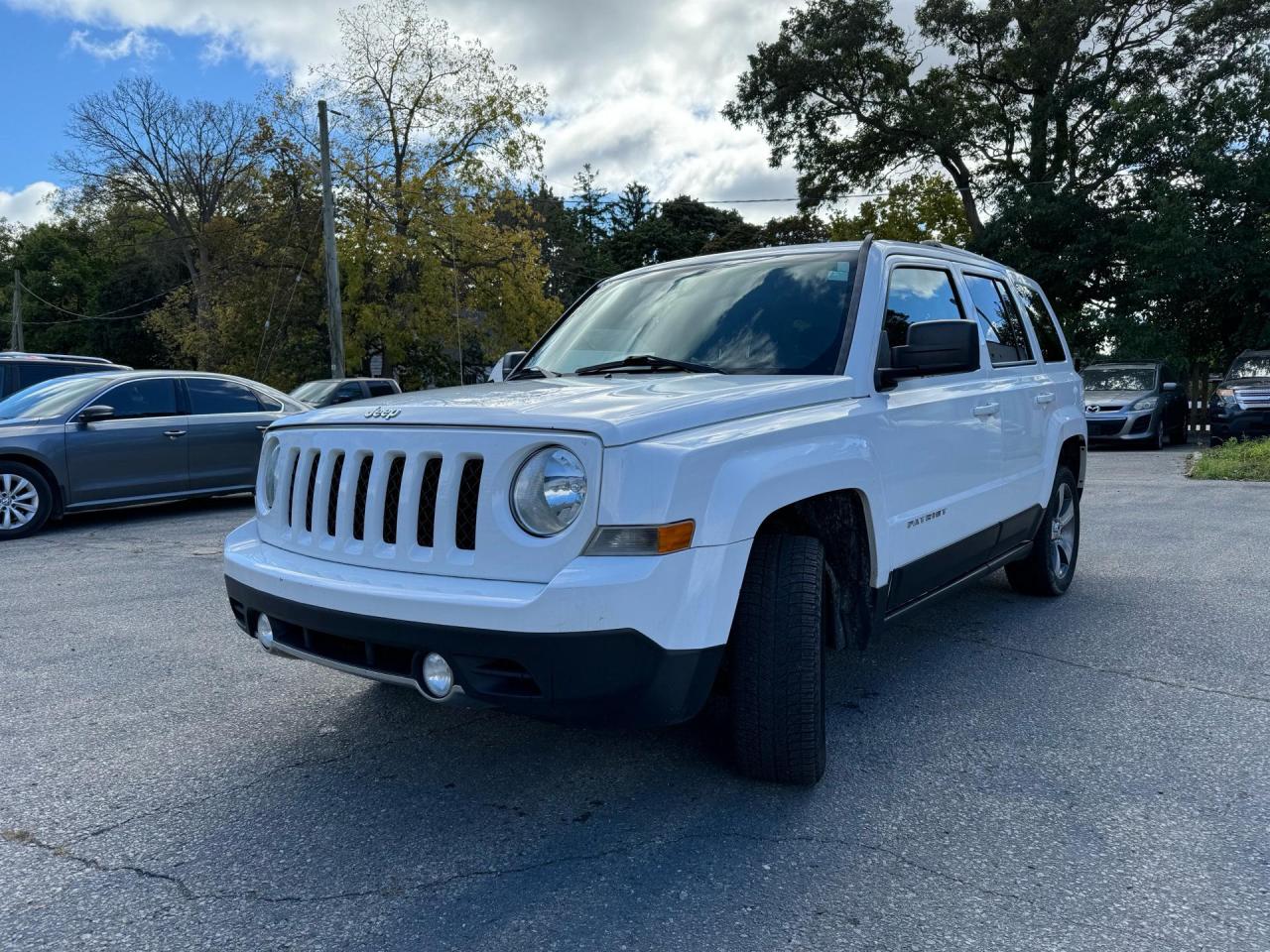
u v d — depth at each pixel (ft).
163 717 12.67
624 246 209.05
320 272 94.73
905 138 96.68
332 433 10.01
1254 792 9.93
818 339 11.95
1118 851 8.75
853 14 91.76
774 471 9.43
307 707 13.01
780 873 8.44
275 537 10.76
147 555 24.90
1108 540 24.38
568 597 8.13
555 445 8.62
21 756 11.41
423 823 9.54
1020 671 14.11
